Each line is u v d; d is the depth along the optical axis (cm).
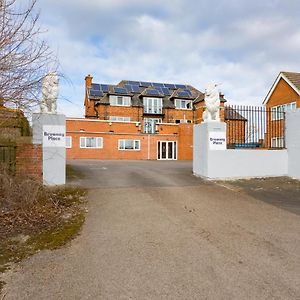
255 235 566
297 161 1234
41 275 401
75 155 3152
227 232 584
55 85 1033
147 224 630
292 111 1266
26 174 961
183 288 365
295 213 730
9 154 966
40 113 1023
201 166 1245
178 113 4338
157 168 1650
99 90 4366
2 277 396
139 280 386
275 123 1343
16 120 835
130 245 511
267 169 1259
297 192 984
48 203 774
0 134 897
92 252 480
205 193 952
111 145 3259
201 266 429
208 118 1219
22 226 606
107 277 394
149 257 460
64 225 620
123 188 1009
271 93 3089
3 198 716
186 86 4897
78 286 371
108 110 4012
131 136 3322
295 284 376
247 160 1230
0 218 643
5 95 654
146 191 966
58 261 446
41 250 489
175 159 3431
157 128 3519
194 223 641
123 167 1723
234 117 1369
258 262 443
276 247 505
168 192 956
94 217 680
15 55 644
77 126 3162
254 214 718
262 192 980
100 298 343
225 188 1035
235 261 446
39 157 1020
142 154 3353
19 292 357
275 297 345
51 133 1033
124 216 688
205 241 532
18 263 440
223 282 381
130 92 4194
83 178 1205
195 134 1310
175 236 558
